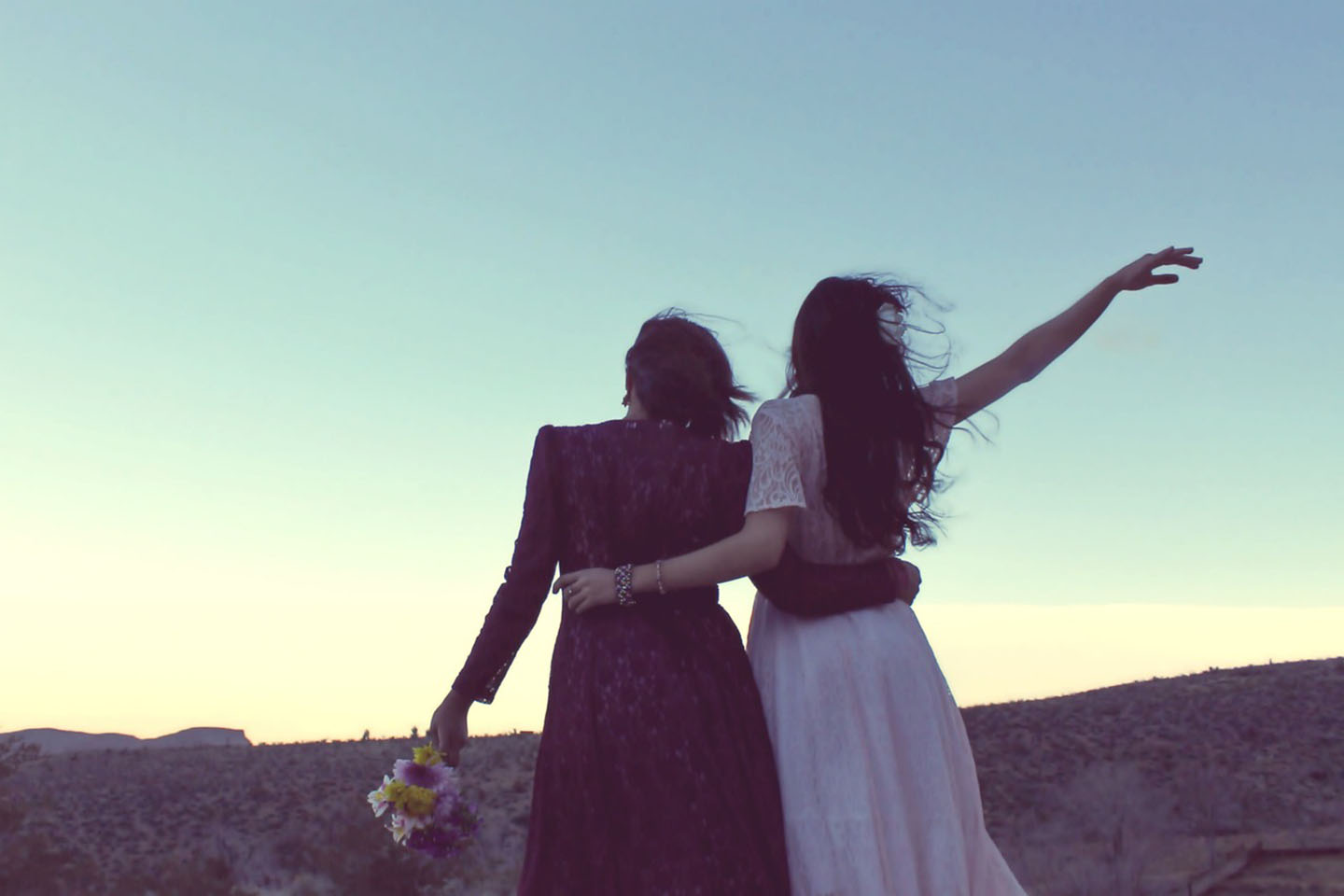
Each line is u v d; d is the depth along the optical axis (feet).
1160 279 14.40
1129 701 191.42
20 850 98.27
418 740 211.00
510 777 163.43
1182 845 93.50
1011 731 177.27
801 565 13.23
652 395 13.17
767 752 12.69
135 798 163.32
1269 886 72.54
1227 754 158.92
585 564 12.74
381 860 96.58
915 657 13.30
